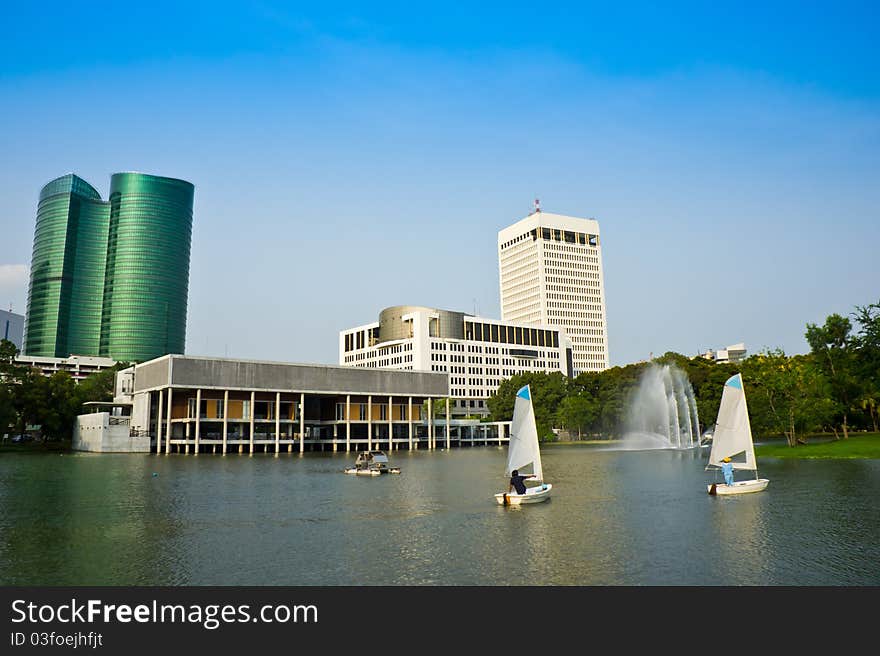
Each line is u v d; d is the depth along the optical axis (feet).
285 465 319.27
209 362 449.06
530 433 167.73
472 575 91.81
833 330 405.80
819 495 169.37
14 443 517.96
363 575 92.12
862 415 434.71
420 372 557.33
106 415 437.17
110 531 124.88
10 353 485.97
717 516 139.33
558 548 107.86
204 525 131.95
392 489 201.46
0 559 101.14
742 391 182.39
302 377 488.85
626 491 189.98
